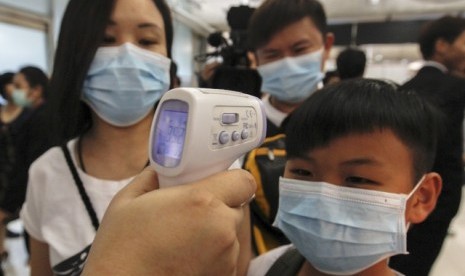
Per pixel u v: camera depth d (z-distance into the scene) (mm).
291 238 762
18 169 1687
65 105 835
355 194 676
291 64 1188
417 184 723
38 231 851
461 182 1196
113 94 820
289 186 745
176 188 352
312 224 709
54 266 766
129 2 792
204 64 1789
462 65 1534
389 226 674
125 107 833
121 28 809
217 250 332
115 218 344
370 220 676
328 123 690
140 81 822
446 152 1136
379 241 684
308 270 803
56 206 795
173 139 373
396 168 679
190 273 330
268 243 959
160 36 865
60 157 841
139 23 808
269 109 1211
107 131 875
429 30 1588
